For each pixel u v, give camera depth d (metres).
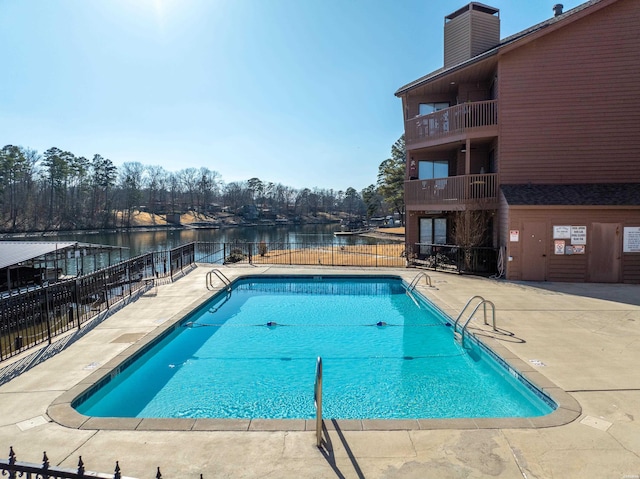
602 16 13.09
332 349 7.56
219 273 14.26
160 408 5.31
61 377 5.20
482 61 14.10
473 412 5.09
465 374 6.35
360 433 3.83
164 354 7.31
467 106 14.63
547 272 12.53
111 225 67.75
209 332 8.58
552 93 13.49
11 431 3.86
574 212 12.30
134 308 9.29
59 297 7.93
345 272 14.34
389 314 10.17
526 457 3.41
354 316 9.95
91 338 6.94
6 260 12.31
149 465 3.31
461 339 7.39
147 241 47.69
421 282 12.48
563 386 4.84
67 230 61.50
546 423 3.98
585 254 12.30
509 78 13.73
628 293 10.61
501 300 9.80
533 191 13.14
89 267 23.20
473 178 14.70
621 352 6.06
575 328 7.36
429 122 16.44
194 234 60.78
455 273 14.05
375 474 3.19
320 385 3.63
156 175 93.38
